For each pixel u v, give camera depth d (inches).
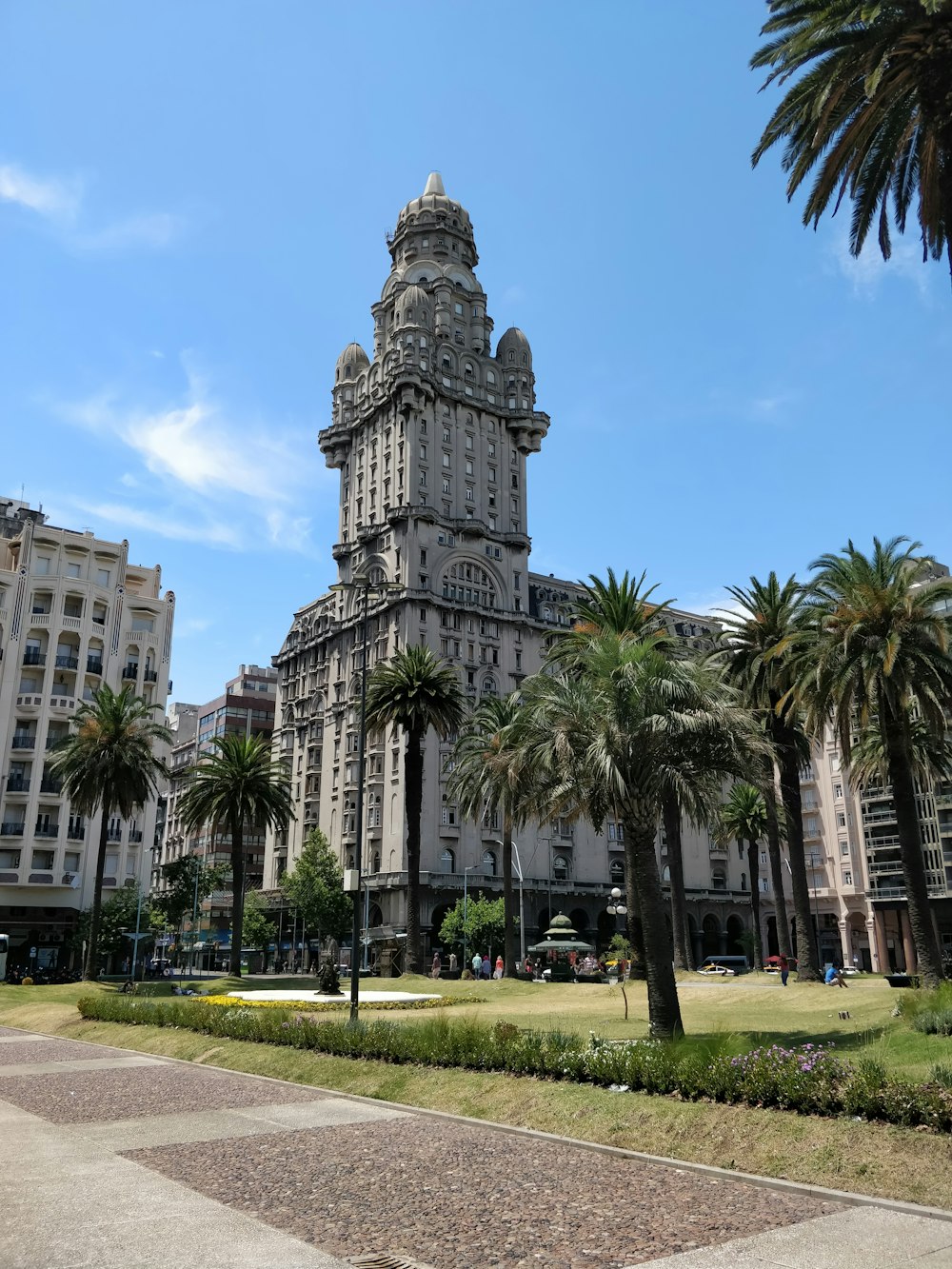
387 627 3971.5
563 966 2164.1
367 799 3858.3
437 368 4370.1
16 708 3083.2
